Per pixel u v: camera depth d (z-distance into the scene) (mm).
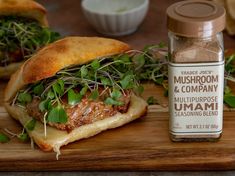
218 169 443
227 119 479
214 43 416
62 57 459
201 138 449
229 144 447
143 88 516
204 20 396
